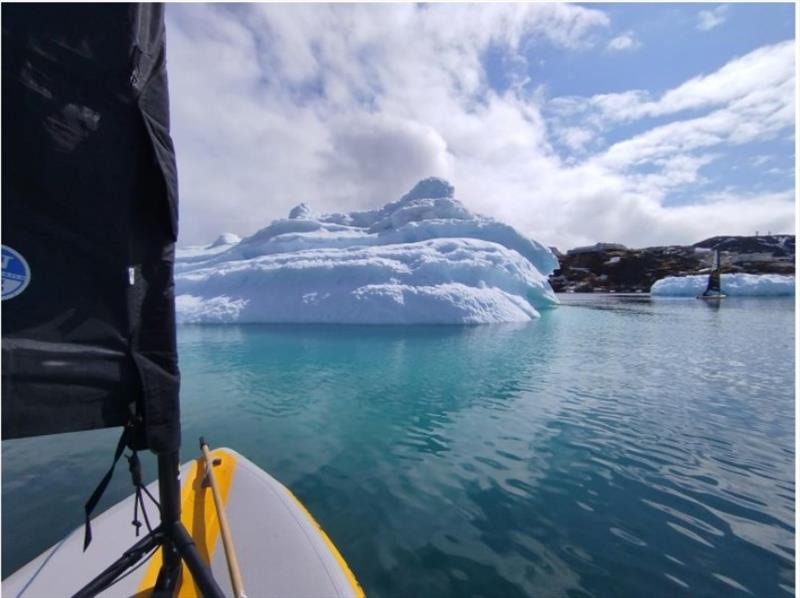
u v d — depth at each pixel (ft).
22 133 3.67
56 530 11.76
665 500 13.24
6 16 3.57
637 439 18.20
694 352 38.29
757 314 76.95
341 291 58.13
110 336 4.21
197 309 61.82
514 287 68.64
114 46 4.02
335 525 11.82
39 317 3.82
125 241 4.26
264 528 7.98
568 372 30.22
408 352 37.11
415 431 19.15
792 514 12.45
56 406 3.90
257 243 88.79
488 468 15.46
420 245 69.87
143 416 4.42
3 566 10.21
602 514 12.42
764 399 23.88
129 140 4.23
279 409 22.25
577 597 9.15
